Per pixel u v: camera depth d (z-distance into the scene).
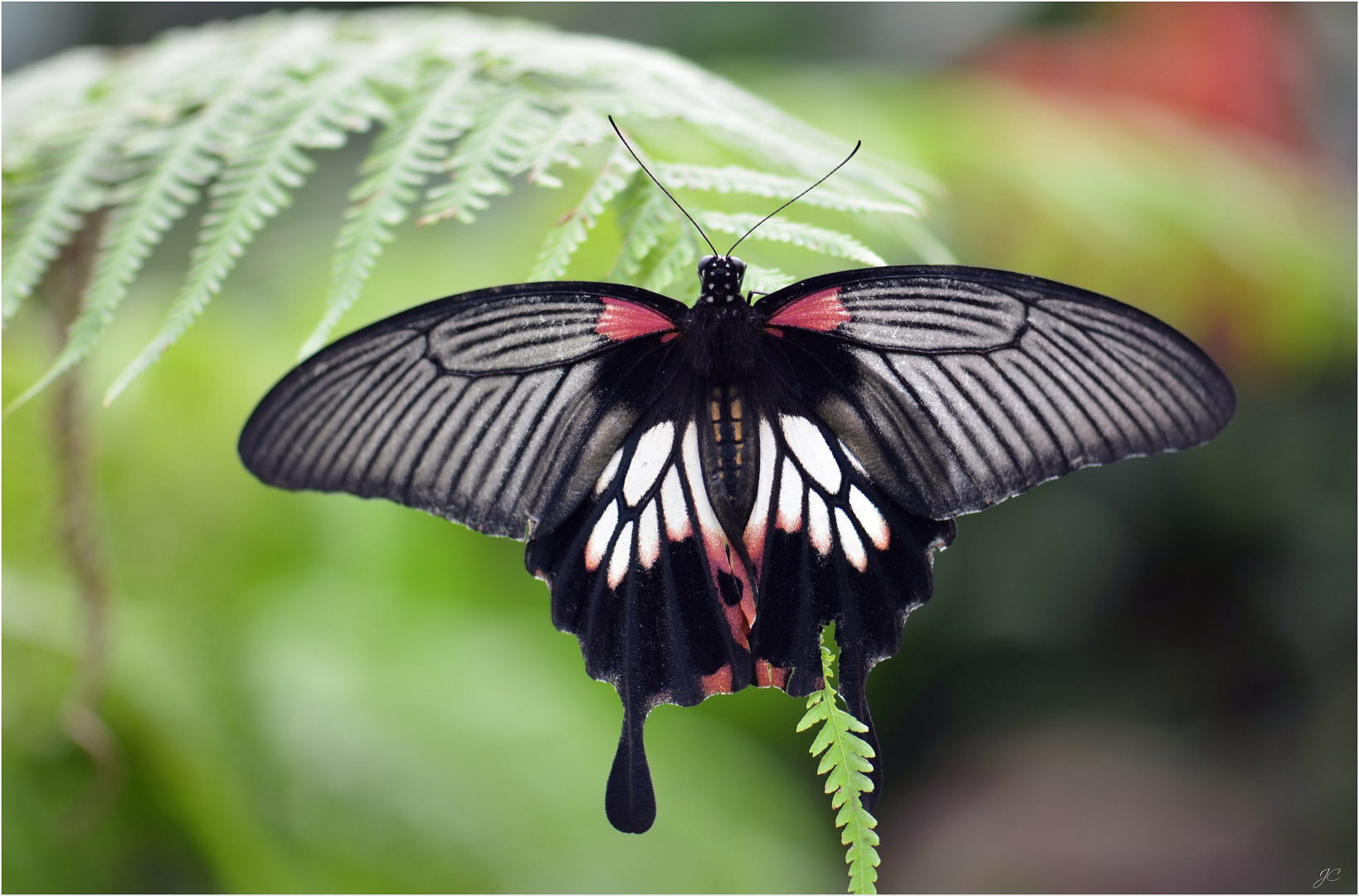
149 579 0.78
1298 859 1.38
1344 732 1.40
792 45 1.32
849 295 0.66
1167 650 1.55
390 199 0.67
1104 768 1.54
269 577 0.80
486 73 0.70
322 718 0.78
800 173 0.71
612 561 0.67
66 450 0.72
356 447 0.65
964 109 0.89
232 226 0.67
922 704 1.58
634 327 0.67
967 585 1.48
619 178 0.66
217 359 0.80
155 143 0.69
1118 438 0.65
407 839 0.77
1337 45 1.17
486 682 0.82
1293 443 1.39
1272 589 1.45
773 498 0.67
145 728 0.75
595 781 0.79
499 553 0.94
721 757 0.93
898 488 0.66
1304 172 1.05
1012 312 0.65
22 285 0.67
